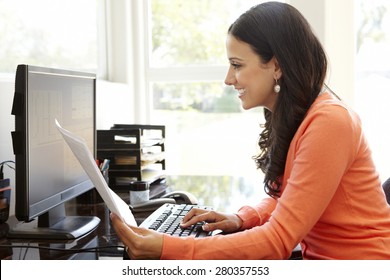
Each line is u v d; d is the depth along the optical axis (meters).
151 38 2.88
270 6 1.22
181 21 2.84
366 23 2.65
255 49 1.19
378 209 1.16
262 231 1.07
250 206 1.44
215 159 2.86
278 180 1.31
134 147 2.06
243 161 2.83
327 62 1.27
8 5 1.89
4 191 1.51
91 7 2.68
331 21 2.54
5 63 1.88
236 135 2.83
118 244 1.28
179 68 2.83
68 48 2.41
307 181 1.06
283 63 1.18
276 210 1.10
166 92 2.88
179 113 2.87
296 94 1.19
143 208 1.71
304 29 1.21
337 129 1.08
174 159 2.88
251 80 1.21
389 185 1.52
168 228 1.31
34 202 1.24
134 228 1.08
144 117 2.88
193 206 1.58
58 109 1.38
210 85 2.83
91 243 1.30
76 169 1.53
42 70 1.27
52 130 1.35
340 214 1.14
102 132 2.07
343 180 1.13
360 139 1.13
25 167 1.20
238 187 2.19
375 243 1.13
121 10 2.73
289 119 1.21
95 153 1.71
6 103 1.63
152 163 2.28
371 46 2.66
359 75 2.68
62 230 1.35
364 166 1.16
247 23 1.20
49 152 1.33
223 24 2.80
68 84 1.46
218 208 1.75
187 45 2.85
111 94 2.53
